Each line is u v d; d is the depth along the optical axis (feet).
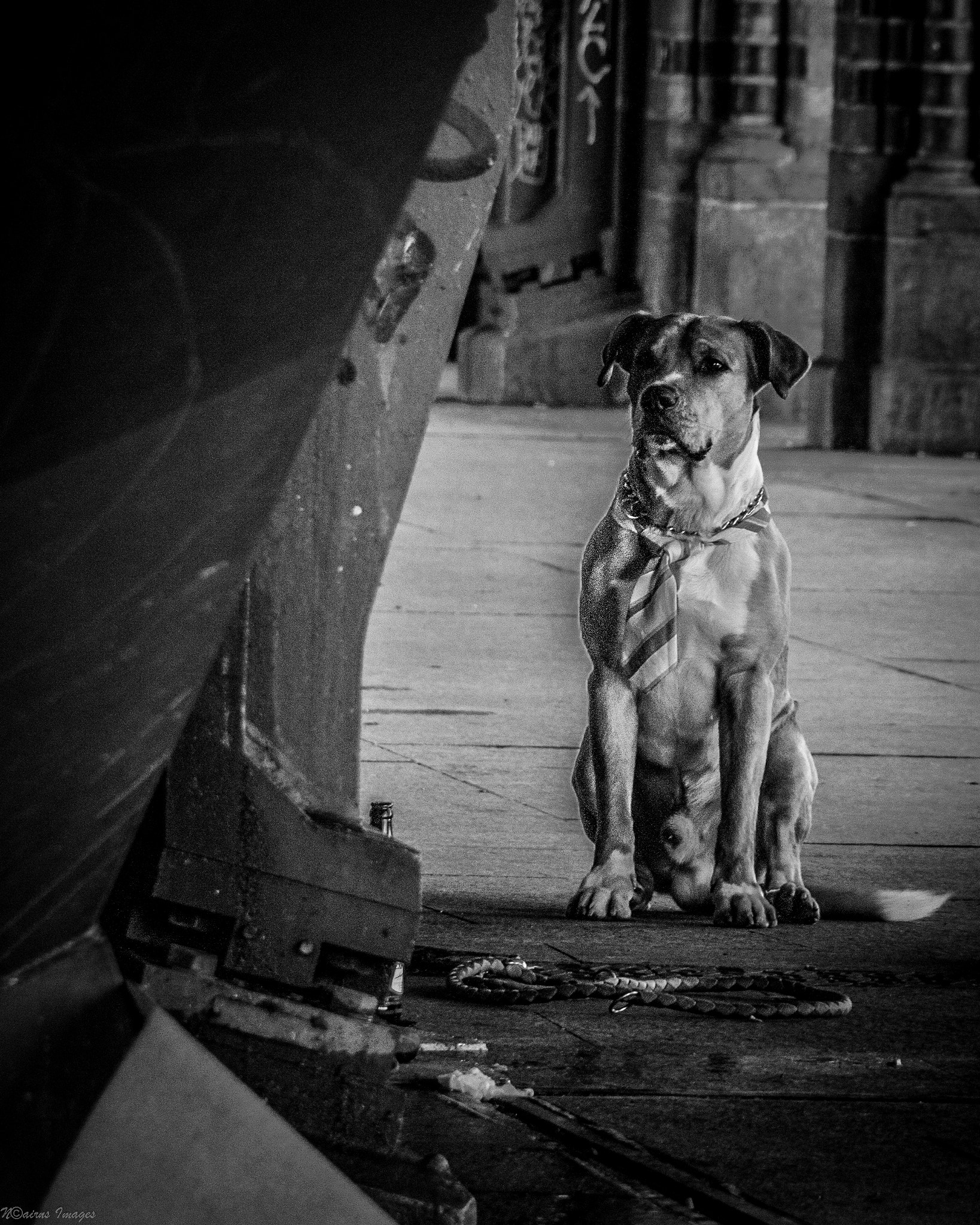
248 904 15.39
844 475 82.28
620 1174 17.03
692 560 26.20
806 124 100.12
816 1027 21.79
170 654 12.00
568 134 105.70
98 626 11.25
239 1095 13.44
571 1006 22.29
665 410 25.50
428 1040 20.72
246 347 11.02
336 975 15.84
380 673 43.50
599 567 26.50
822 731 39.34
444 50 10.87
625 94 104.58
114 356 10.23
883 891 27.07
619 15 104.12
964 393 90.12
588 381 106.93
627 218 105.60
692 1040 21.15
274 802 15.33
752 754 26.30
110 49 9.23
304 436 12.35
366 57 10.50
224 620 12.32
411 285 15.25
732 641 26.30
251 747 15.33
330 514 15.38
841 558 61.93
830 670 45.44
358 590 15.61
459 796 33.32
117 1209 12.80
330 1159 15.07
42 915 12.32
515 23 15.02
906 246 89.40
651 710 26.86
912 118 89.15
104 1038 12.89
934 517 71.31
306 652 15.48
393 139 11.00
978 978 24.09
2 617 10.59
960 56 87.97
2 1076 12.23
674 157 101.65
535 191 107.04
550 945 25.00
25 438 10.04
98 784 12.07
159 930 15.52
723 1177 16.96
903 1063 20.53
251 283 10.80
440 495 73.05
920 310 89.86
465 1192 15.07
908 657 47.14
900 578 58.44
